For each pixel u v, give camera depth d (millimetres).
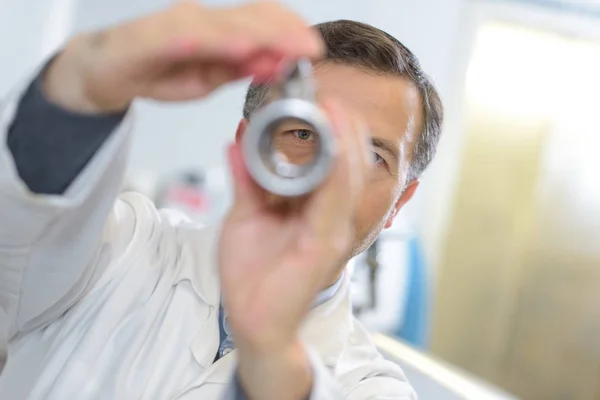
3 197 532
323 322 856
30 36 1724
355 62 747
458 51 2494
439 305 2730
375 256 1760
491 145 2662
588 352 2816
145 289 842
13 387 788
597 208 2764
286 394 531
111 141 536
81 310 807
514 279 2793
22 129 520
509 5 2508
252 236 536
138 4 1996
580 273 2799
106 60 488
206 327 831
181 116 2131
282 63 476
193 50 456
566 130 2721
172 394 790
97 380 777
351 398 802
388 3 2312
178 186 2061
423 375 1349
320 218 516
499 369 2855
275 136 518
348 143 504
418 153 843
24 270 657
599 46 2668
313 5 2215
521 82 2635
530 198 2746
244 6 469
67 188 539
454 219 2670
